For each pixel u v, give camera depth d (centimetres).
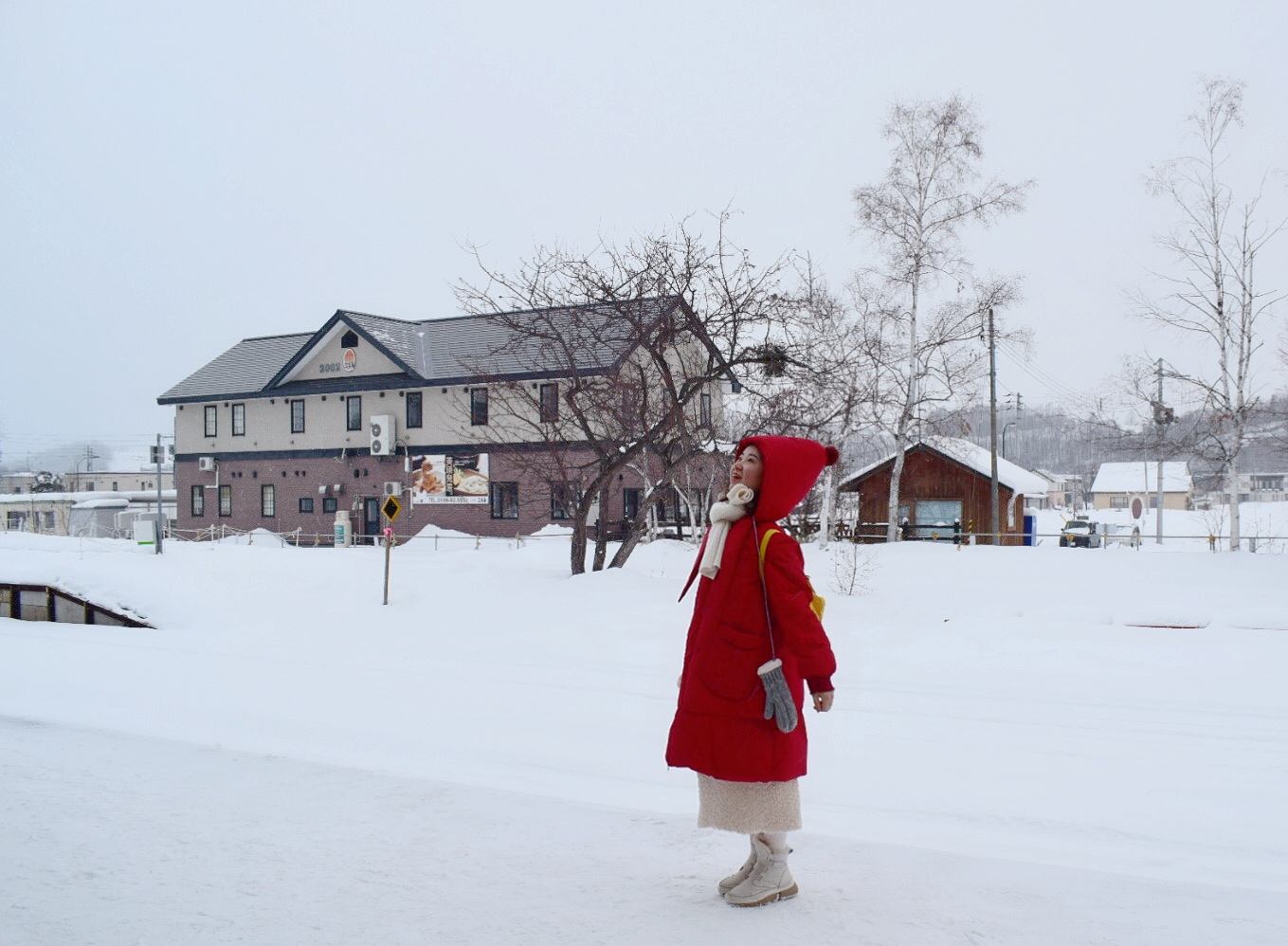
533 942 345
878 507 3941
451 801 541
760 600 390
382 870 423
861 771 726
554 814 514
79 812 512
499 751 794
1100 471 8975
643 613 1527
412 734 855
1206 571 2020
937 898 387
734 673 386
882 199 3039
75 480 10581
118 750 673
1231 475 2655
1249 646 1259
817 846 464
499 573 1858
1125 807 627
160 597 1786
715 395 2175
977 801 640
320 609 1709
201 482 4906
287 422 4650
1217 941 340
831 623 1477
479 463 4097
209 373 5047
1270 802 642
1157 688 1073
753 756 379
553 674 1187
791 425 1908
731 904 380
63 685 1093
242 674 1187
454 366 4197
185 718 910
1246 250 2603
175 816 506
